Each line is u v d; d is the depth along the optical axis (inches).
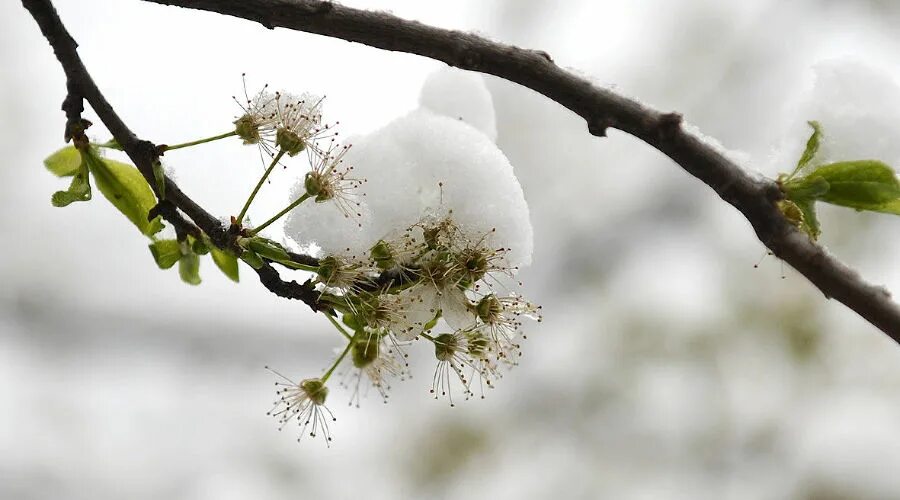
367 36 39.8
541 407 66.1
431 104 41.8
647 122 39.4
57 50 40.3
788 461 61.6
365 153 40.2
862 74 40.0
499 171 40.1
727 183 39.3
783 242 39.2
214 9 39.9
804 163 39.4
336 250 39.9
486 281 40.2
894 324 38.9
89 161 40.6
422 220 40.0
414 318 39.9
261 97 40.4
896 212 39.3
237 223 39.9
